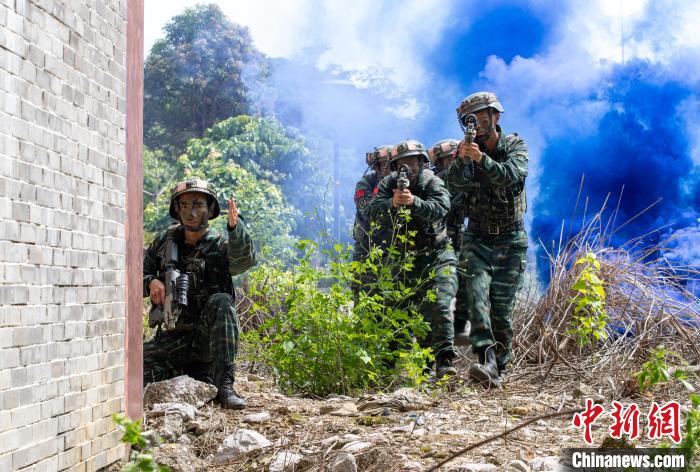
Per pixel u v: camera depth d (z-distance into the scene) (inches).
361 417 217.0
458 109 293.0
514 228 296.7
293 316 282.0
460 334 335.0
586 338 292.8
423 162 314.7
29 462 140.0
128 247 185.2
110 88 174.2
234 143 871.7
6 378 134.2
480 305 288.2
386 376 280.8
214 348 233.8
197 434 203.6
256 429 210.1
